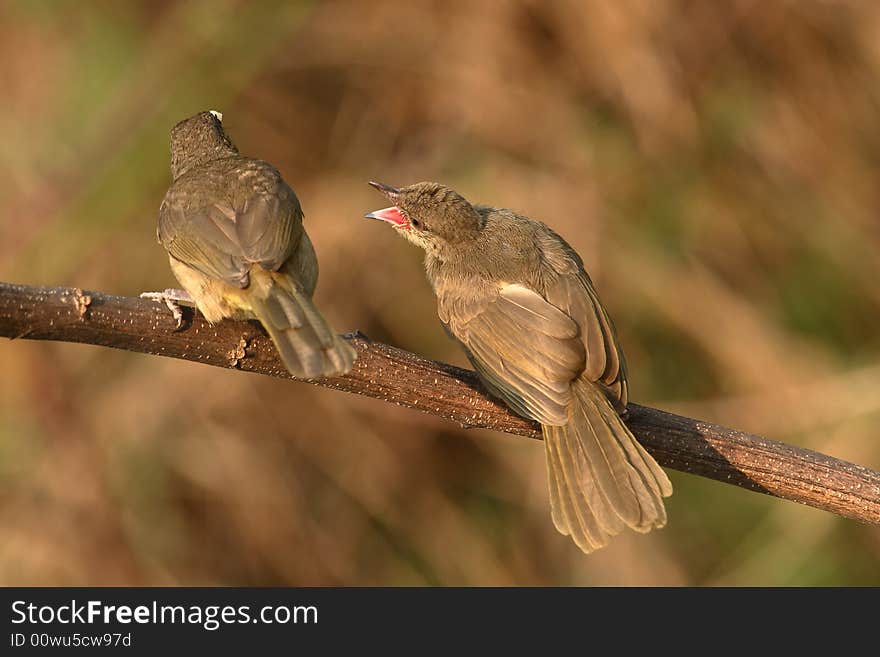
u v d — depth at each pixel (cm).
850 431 1377
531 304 818
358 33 1436
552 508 754
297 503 1338
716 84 1446
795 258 1453
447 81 1421
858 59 1462
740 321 1404
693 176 1430
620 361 809
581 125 1418
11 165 1389
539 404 779
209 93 1406
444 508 1355
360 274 1362
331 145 1418
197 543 1321
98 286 1358
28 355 1320
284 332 712
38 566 1291
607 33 1409
